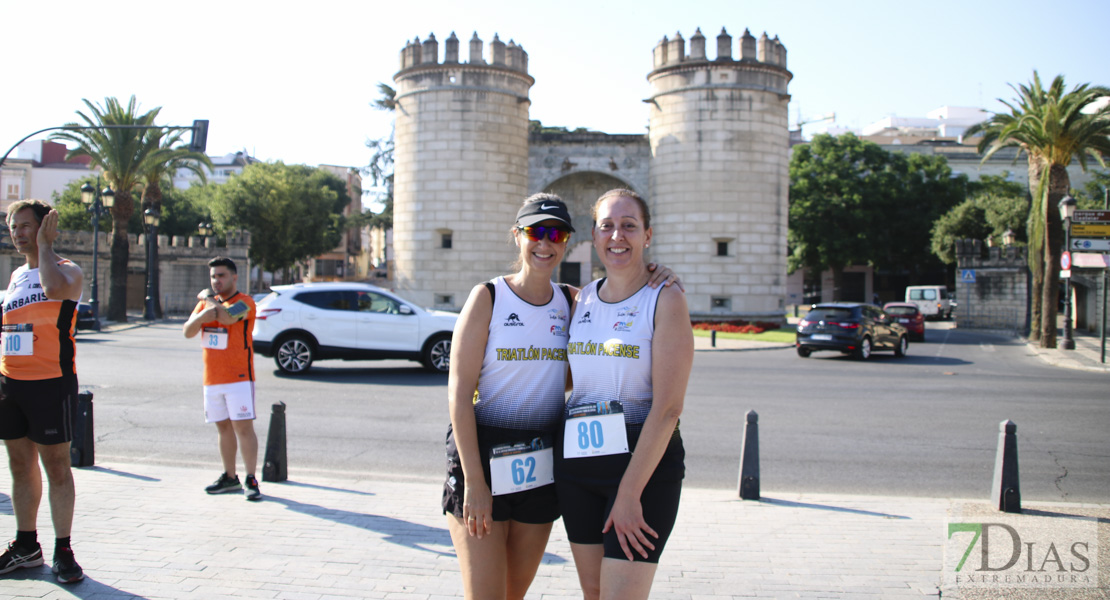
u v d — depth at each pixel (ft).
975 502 22.15
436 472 26.05
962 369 61.57
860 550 17.71
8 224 15.70
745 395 44.83
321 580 15.37
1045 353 74.79
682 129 99.71
